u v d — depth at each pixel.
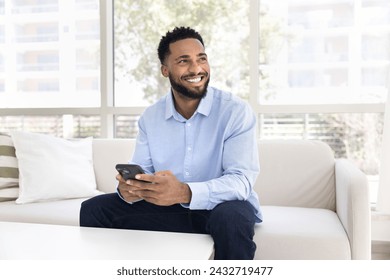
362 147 2.28
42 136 2.10
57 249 1.02
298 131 2.35
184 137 1.54
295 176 1.96
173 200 1.23
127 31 2.59
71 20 2.66
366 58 2.28
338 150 2.31
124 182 1.28
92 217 1.42
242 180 1.34
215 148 1.50
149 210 1.44
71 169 2.05
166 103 1.60
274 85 2.38
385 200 1.95
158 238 1.14
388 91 1.97
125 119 2.61
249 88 2.36
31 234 1.18
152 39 2.54
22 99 2.75
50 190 1.95
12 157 2.06
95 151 2.25
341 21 2.30
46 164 2.00
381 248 2.15
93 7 2.63
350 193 1.36
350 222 1.36
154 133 1.59
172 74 1.48
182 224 1.41
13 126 2.76
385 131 1.96
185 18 2.48
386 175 1.95
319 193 1.93
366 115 2.27
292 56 2.36
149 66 2.56
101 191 2.19
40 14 2.70
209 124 1.51
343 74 2.30
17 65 2.75
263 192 1.98
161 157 1.57
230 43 2.41
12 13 2.74
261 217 1.48
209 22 2.44
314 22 2.33
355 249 1.34
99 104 2.64
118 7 2.60
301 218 1.59
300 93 2.36
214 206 1.30
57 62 2.69
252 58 2.33
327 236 1.35
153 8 2.53
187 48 1.45
